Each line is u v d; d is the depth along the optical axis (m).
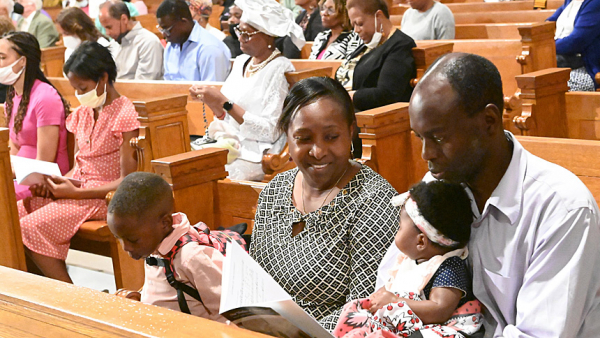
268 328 1.41
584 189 1.51
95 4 10.05
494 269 1.61
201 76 5.61
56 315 1.25
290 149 2.07
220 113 4.11
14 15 8.55
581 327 1.57
